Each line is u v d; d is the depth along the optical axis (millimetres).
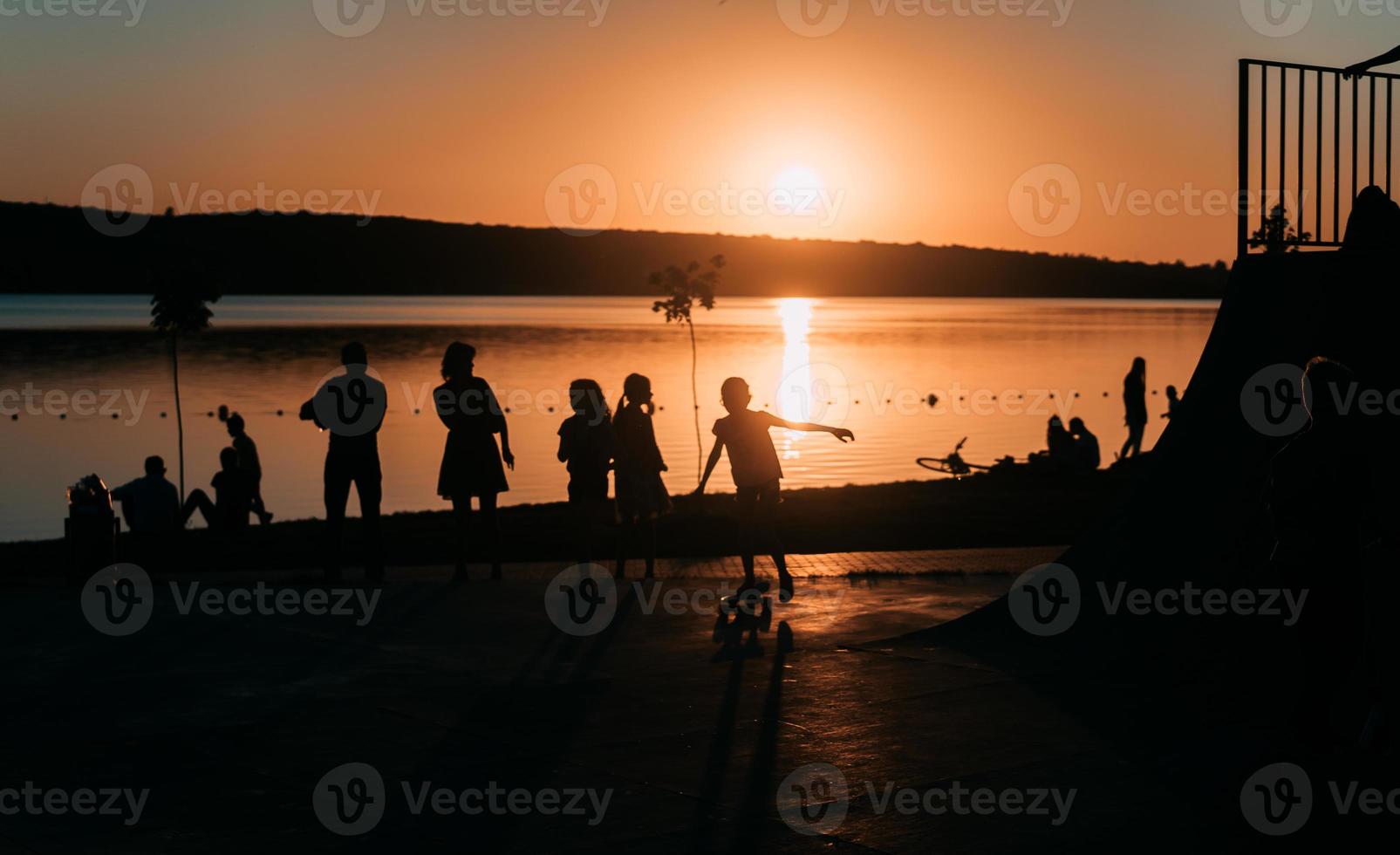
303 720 6562
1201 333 108688
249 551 13859
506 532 15062
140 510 15141
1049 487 19312
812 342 92812
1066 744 5973
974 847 4668
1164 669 7121
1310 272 7277
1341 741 5578
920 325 138000
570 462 10562
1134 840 4711
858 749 5961
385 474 30141
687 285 29172
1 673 7645
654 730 6340
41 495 26875
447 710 6758
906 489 19359
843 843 4734
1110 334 106750
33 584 11555
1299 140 8602
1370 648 6184
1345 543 5516
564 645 8469
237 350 74500
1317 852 4562
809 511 16500
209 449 33969
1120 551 7844
